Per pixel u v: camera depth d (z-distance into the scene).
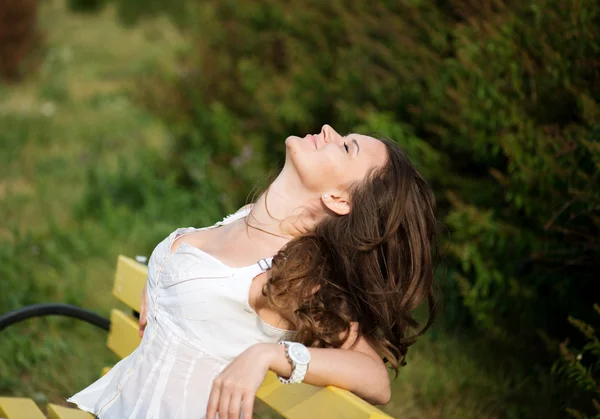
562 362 3.19
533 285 3.50
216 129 5.69
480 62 3.49
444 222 3.82
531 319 3.55
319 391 1.94
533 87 3.34
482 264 3.50
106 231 5.33
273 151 5.32
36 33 10.64
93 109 8.93
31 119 8.38
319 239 2.12
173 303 2.14
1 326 2.76
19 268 4.76
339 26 4.86
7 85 10.11
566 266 3.33
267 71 5.57
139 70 10.20
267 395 2.18
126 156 7.09
